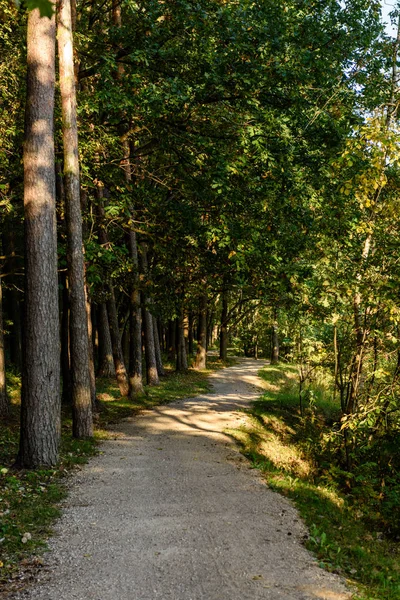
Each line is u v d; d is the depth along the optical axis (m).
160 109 13.15
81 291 12.24
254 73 13.42
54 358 9.49
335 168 10.48
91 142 13.90
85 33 15.02
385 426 11.58
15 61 12.48
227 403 20.72
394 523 9.03
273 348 42.06
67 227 12.03
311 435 16.39
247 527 6.94
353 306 12.99
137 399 19.61
